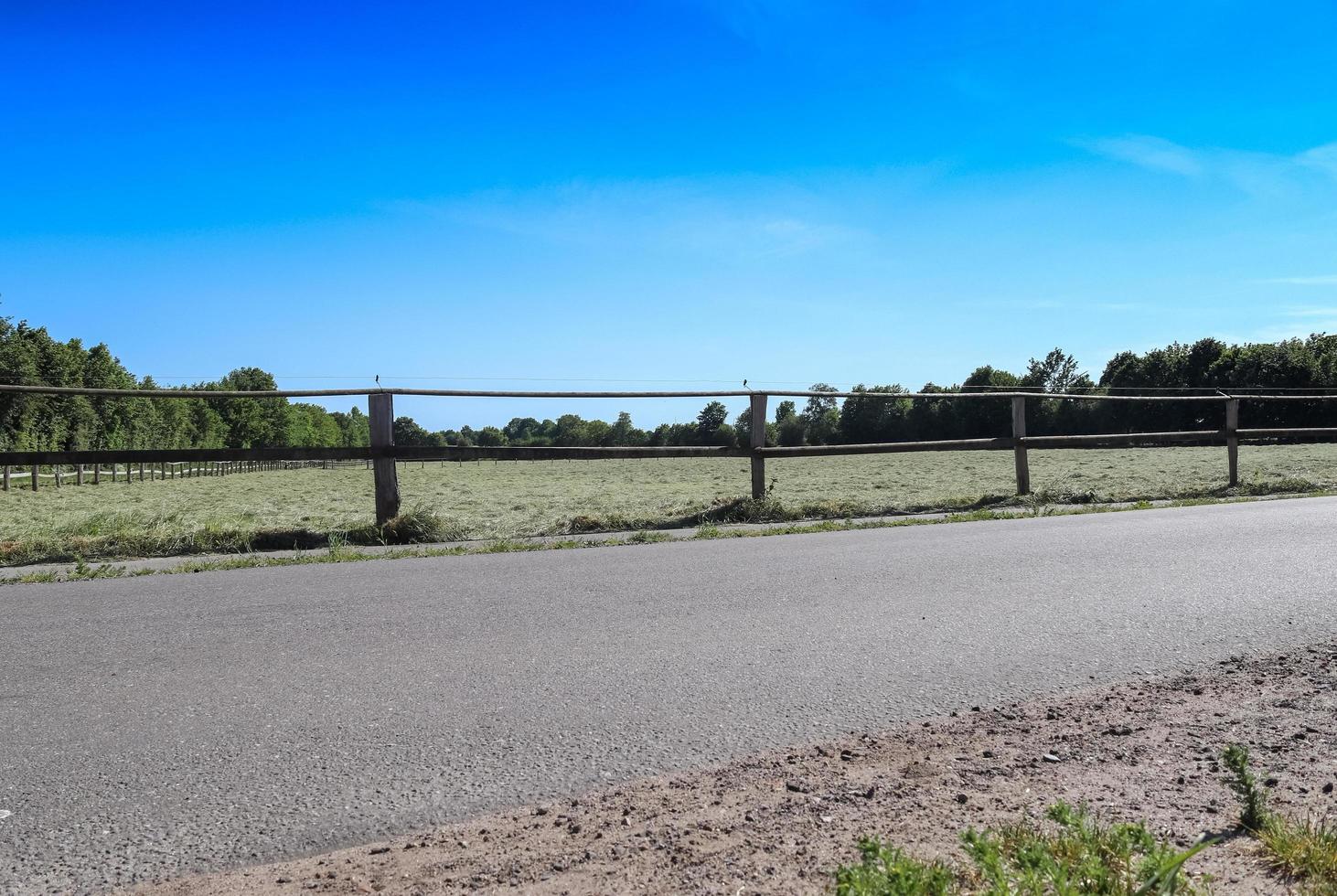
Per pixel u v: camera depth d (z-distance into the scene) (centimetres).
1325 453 2439
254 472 5088
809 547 661
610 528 842
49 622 444
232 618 447
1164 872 170
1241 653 365
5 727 299
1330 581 503
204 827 229
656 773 259
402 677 350
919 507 967
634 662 367
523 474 3172
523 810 236
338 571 584
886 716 302
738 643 394
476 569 585
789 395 945
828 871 197
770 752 273
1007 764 257
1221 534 679
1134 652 371
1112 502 1005
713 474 2564
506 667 362
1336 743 264
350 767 265
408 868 206
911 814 225
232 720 304
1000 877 176
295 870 207
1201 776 243
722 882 193
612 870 201
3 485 2680
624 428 3031
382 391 804
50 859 213
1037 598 473
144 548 701
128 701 324
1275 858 194
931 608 454
